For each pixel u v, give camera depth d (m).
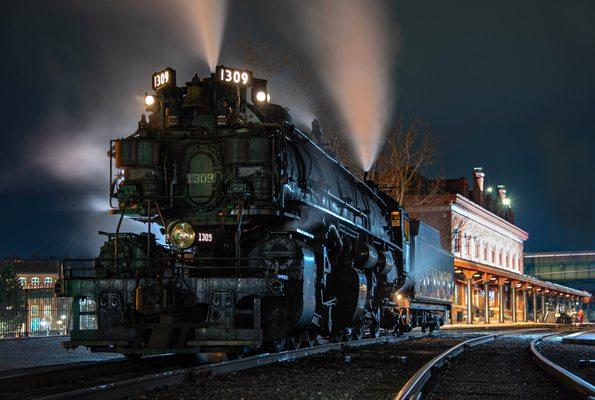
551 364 10.93
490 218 67.88
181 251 12.08
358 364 12.02
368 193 19.98
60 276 11.73
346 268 15.72
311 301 12.36
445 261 29.38
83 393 6.97
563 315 61.06
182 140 12.40
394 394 8.42
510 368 12.07
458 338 22.44
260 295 11.08
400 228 21.56
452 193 56.12
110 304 11.41
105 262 12.26
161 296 11.22
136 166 12.23
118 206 12.45
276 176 12.05
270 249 11.89
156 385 8.33
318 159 15.17
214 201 12.09
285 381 9.44
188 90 12.55
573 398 8.41
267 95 13.28
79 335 11.40
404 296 22.22
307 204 13.24
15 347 16.16
